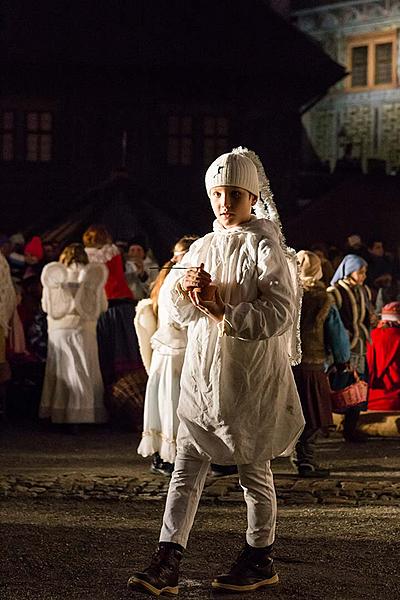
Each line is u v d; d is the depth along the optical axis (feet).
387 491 41.57
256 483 27.78
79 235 121.39
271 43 162.09
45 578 28.89
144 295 70.44
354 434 54.80
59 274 58.39
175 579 27.37
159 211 126.11
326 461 49.11
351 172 168.55
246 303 26.61
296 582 28.66
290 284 27.25
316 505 39.22
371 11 204.64
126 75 158.61
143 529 34.86
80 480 43.50
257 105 162.09
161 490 41.55
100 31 158.92
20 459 49.32
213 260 27.50
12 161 158.40
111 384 58.85
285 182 162.81
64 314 58.18
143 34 159.74
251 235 27.22
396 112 202.59
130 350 59.36
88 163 159.33
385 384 57.16
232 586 27.61
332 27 209.05
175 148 161.58
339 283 55.88
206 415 27.30
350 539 33.55
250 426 27.25
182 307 27.45
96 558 30.99
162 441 43.34
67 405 57.77
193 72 159.22
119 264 62.28
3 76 156.97
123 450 52.44
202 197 162.09
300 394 44.88
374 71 205.05
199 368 27.30
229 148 162.40
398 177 155.12
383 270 107.96
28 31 157.07
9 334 63.62
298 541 33.22
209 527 35.14
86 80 158.51
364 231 152.25
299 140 163.22
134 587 27.20
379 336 57.16
